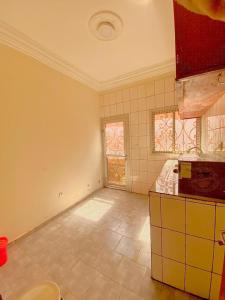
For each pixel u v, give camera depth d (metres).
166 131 2.94
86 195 3.28
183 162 1.11
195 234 1.12
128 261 1.60
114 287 1.33
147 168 3.20
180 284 1.26
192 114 2.21
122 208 2.76
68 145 2.81
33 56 2.17
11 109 1.94
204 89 1.00
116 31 1.85
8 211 1.92
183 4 0.66
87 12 1.58
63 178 2.71
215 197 1.05
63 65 2.55
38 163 2.29
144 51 2.29
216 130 1.66
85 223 2.34
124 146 3.44
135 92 3.16
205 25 0.65
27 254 1.75
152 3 1.50
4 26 1.71
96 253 1.73
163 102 2.88
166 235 1.24
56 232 2.15
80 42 2.05
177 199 1.15
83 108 3.17
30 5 1.49
